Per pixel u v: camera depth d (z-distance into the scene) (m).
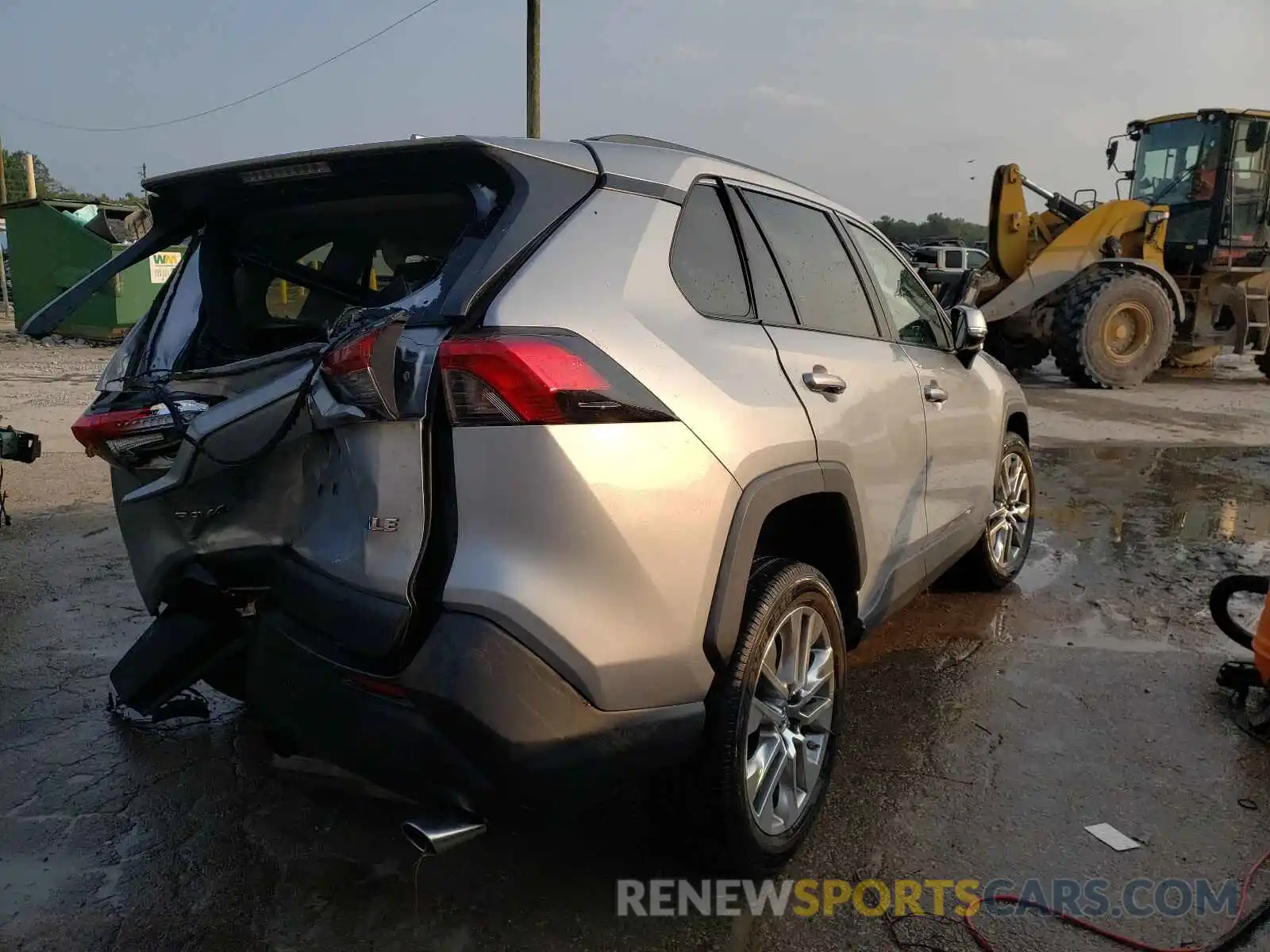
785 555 3.21
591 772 2.22
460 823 2.22
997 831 2.97
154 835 2.93
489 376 2.11
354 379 2.15
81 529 6.12
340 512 2.32
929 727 3.64
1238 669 3.79
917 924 2.55
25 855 2.82
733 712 2.51
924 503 3.85
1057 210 14.30
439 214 2.84
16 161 57.44
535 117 20.19
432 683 2.11
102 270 2.96
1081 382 13.38
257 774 3.29
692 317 2.60
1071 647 4.42
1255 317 14.25
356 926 2.54
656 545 2.27
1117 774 3.30
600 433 2.20
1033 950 2.46
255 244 3.20
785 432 2.71
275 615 2.46
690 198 2.80
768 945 2.48
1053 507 7.00
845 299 3.53
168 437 2.75
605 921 2.56
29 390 11.55
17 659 4.20
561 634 2.15
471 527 2.14
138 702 2.83
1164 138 14.28
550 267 2.30
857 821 3.02
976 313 4.22
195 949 2.45
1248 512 6.85
